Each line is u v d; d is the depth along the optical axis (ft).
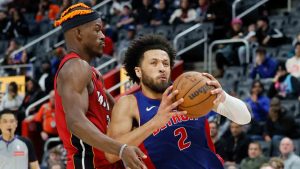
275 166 25.04
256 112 33.60
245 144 30.14
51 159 29.78
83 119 12.34
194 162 13.03
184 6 46.42
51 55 48.52
